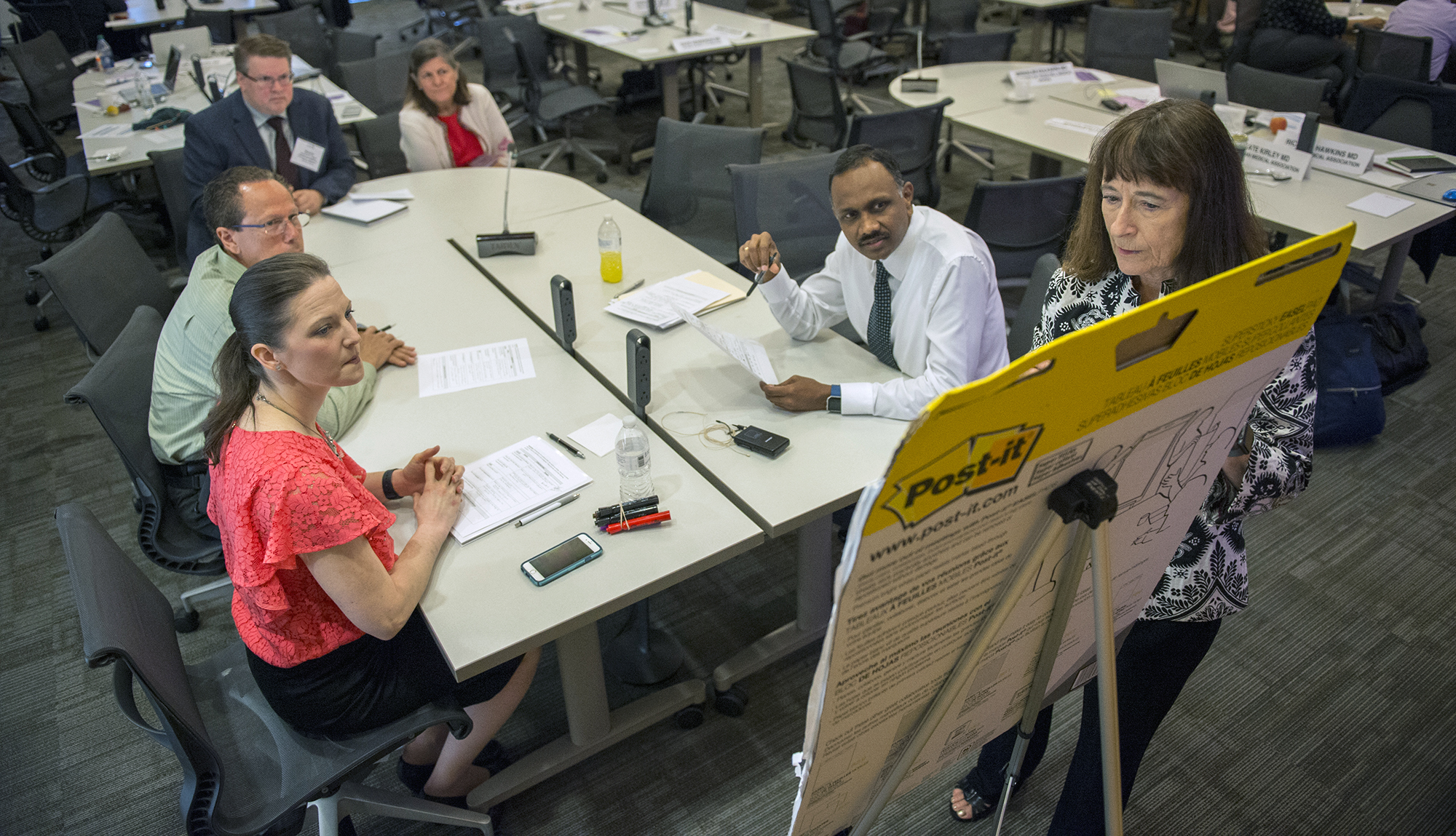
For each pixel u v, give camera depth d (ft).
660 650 7.72
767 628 8.05
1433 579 8.24
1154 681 4.48
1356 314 10.82
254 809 4.87
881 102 21.42
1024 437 2.41
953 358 6.24
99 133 13.91
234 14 21.72
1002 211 9.85
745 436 6.11
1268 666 7.45
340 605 4.58
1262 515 9.07
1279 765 6.66
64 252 8.07
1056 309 4.43
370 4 31.40
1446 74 15.72
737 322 7.78
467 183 11.71
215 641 8.13
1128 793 4.84
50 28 21.29
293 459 4.42
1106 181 3.73
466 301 8.45
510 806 6.56
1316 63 17.04
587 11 20.95
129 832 6.48
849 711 2.82
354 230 10.25
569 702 6.50
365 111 14.88
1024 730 3.89
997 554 2.75
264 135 11.25
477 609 4.91
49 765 7.02
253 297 4.52
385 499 5.78
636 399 6.49
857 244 6.37
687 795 6.63
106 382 6.63
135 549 9.21
